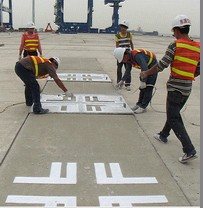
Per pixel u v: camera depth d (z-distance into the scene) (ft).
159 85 29.78
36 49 26.94
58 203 9.86
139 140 15.20
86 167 12.24
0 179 11.15
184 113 20.12
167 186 11.06
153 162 12.90
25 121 17.43
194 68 12.84
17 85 27.27
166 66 12.81
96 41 109.91
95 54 58.29
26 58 18.19
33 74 18.17
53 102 21.54
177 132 12.94
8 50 59.67
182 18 12.73
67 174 11.64
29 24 26.32
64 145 14.28
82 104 21.25
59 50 63.46
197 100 24.03
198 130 16.87
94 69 38.24
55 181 11.13
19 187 10.68
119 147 14.29
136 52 18.24
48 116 18.45
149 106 21.62
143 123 17.76
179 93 12.92
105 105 21.15
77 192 10.50
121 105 21.26
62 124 17.12
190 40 12.94
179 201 10.17
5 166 12.11
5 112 19.07
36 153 13.33
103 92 25.45
